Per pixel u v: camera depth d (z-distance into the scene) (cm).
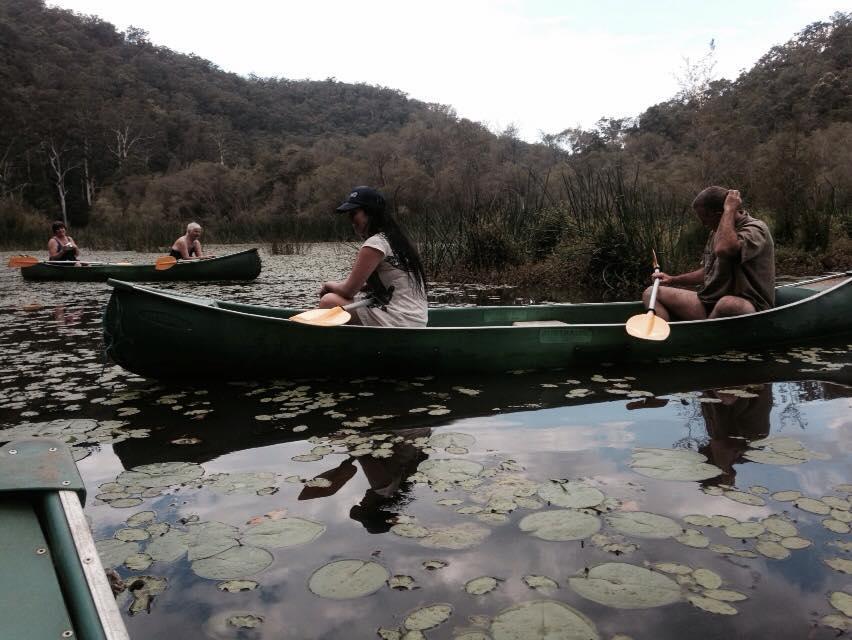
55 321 538
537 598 141
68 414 280
